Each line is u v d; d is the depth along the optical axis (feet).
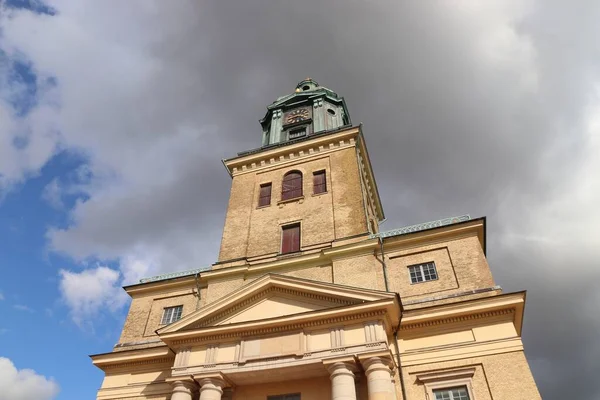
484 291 63.10
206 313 66.85
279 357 58.49
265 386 62.54
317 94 117.91
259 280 66.74
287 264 76.07
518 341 56.70
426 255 70.69
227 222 91.15
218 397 58.75
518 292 58.95
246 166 103.19
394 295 57.67
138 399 69.62
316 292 62.80
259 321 61.52
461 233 71.10
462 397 55.52
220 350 62.95
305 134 109.19
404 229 75.41
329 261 74.33
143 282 86.69
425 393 56.70
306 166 96.48
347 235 78.54
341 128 98.58
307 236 81.71
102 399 71.36
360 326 58.18
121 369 74.54
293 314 60.39
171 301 82.28
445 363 58.13
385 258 72.33
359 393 56.59
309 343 58.85
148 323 80.38
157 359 72.79
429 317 61.36
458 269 67.10
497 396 53.36
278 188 94.68
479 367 56.49
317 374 59.36
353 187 86.74
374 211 111.24
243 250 84.23
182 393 59.93
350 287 60.59
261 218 89.35
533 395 52.06
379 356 53.88
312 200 88.12
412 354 60.29
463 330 60.39
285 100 119.75
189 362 63.00
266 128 120.16
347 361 54.75
